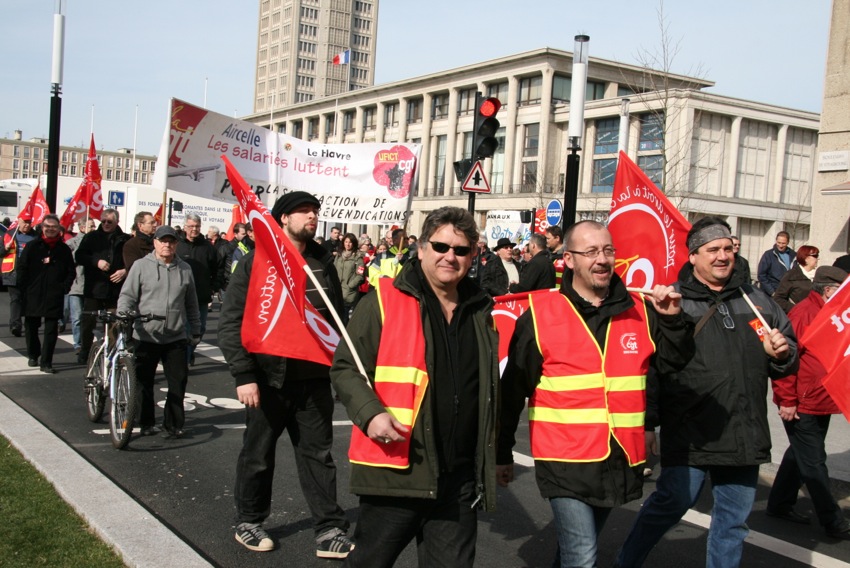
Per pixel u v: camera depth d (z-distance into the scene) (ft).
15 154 456.45
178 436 24.03
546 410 11.96
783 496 19.29
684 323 12.06
